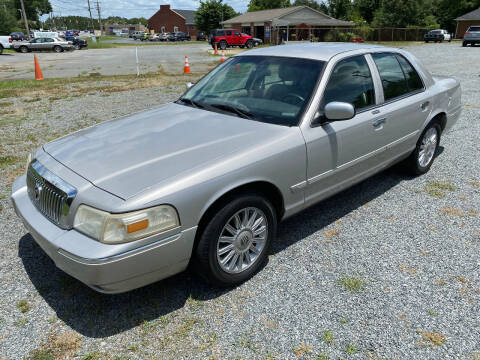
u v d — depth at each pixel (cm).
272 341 247
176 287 298
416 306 276
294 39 4388
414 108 430
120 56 2969
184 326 259
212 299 285
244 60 399
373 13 6331
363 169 388
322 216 407
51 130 728
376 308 274
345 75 358
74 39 4344
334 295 288
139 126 332
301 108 324
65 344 246
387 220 396
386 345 244
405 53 450
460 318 266
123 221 228
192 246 259
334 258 333
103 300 285
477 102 909
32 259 334
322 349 241
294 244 354
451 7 5928
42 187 274
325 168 338
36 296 289
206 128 315
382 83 397
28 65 2228
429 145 495
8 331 256
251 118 329
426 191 461
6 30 6216
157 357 236
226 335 252
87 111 891
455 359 233
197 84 417
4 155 587
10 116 850
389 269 318
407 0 5325
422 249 345
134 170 257
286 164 301
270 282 303
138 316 269
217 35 3866
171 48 4231
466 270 316
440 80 512
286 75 352
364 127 364
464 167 533
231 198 274
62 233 249
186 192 247
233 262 288
